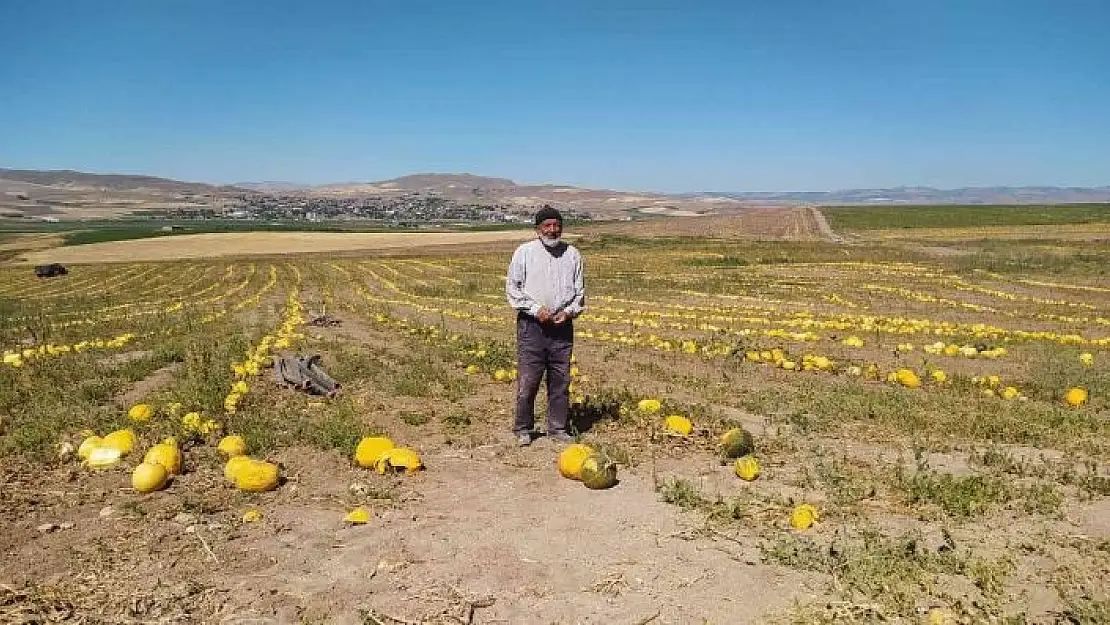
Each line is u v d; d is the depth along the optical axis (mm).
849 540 5453
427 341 17406
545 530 5613
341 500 6277
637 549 5281
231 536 5449
